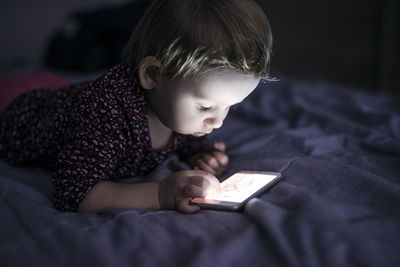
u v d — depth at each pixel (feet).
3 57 9.55
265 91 5.59
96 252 1.94
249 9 2.46
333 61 9.86
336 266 1.78
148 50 2.58
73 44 7.41
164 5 2.55
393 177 2.80
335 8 9.57
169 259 1.90
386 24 8.70
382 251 1.88
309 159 3.01
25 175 3.18
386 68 8.89
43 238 2.08
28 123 3.31
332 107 4.76
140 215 2.32
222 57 2.25
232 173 3.06
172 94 2.50
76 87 3.38
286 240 1.96
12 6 9.37
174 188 2.48
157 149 3.19
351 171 2.66
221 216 2.28
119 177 3.08
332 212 2.12
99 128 2.67
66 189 2.49
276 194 2.54
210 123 2.54
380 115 4.21
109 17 7.82
